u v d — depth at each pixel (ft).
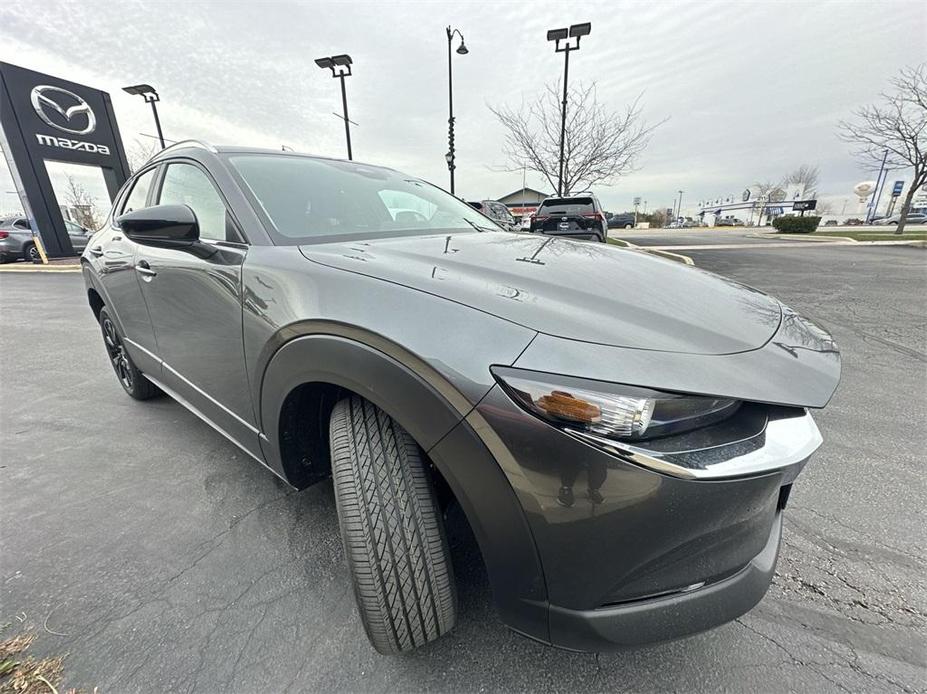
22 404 10.75
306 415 5.09
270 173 6.68
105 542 6.16
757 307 4.58
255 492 7.26
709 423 3.29
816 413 9.50
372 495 4.02
